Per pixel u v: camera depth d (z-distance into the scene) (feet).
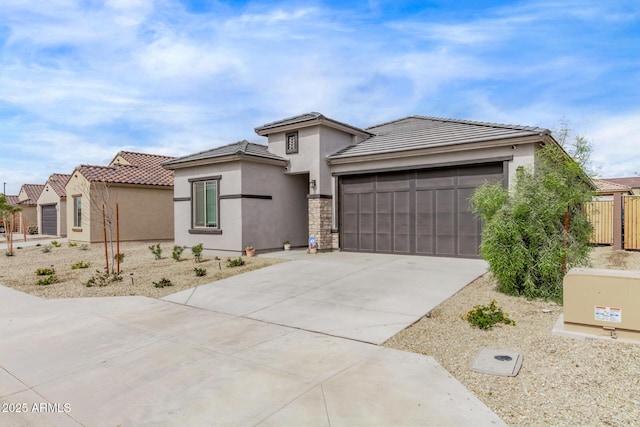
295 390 13.11
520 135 34.91
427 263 36.70
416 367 14.87
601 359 14.48
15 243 73.92
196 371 14.90
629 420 10.64
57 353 17.10
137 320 22.09
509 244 24.58
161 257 46.34
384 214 44.93
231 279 32.27
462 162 38.86
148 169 74.64
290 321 21.34
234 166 45.11
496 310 21.02
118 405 12.42
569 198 23.66
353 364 15.26
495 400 12.16
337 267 35.53
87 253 53.52
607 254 44.45
